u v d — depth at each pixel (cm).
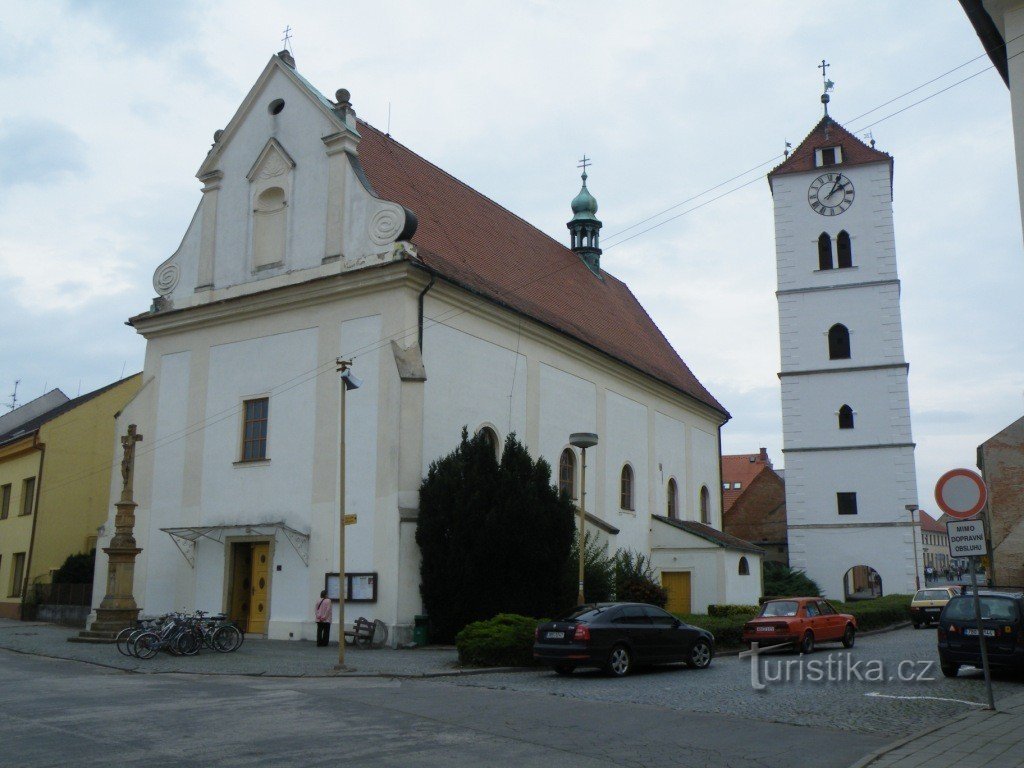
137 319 3091
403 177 3170
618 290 4772
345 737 1145
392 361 2517
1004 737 1167
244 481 2764
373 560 2439
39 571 3744
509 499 2383
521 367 3034
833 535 4588
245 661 2033
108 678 1745
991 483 5278
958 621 1827
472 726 1237
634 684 1720
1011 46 1355
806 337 4772
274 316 2820
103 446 4038
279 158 2898
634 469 3769
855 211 4791
